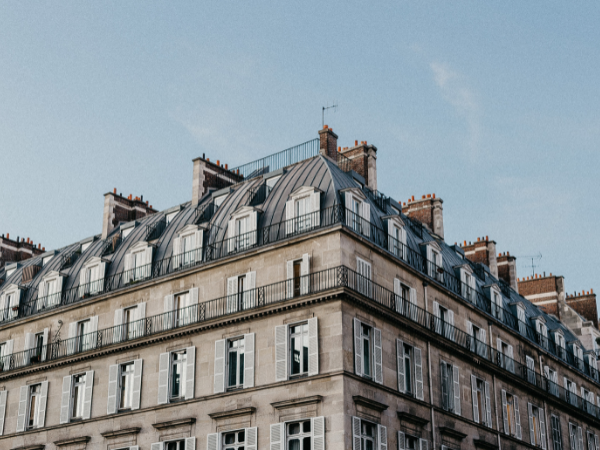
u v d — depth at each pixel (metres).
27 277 58.41
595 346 74.38
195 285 45.16
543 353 59.66
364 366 39.72
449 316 48.12
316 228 41.09
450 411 44.84
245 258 43.38
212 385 41.88
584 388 66.56
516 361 54.62
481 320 51.81
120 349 46.59
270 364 40.06
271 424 38.69
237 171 56.62
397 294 43.44
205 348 43.00
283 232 42.50
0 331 55.06
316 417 37.31
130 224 54.72
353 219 42.03
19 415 50.56
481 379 49.50
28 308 54.31
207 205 49.28
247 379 40.47
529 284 78.12
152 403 44.00
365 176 52.16
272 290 41.50
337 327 38.41
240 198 47.22
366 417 38.19
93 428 46.03
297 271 41.34
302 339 39.75
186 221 49.53
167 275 46.25
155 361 44.94
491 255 63.44
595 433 65.50
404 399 41.41
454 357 47.09
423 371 43.69
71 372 49.00
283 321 40.38
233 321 42.09
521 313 59.03
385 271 43.09
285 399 38.72
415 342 43.75
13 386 52.12
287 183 45.38
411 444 41.50
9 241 67.81
